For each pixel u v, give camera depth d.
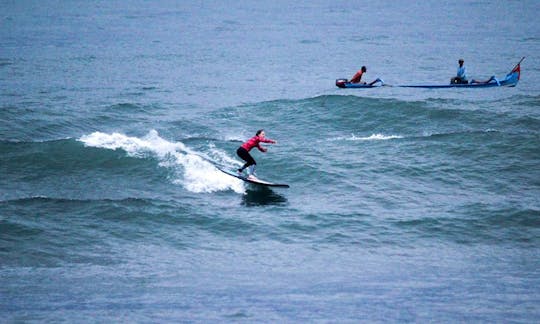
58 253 71.38
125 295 58.16
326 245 74.31
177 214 82.56
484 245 74.00
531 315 52.12
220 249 73.44
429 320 50.88
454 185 92.50
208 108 148.50
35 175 96.38
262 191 91.50
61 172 97.44
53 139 114.06
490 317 51.50
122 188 92.19
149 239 76.12
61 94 173.12
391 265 68.38
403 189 91.12
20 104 150.75
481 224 79.00
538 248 73.06
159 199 86.94
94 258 70.38
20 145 104.31
